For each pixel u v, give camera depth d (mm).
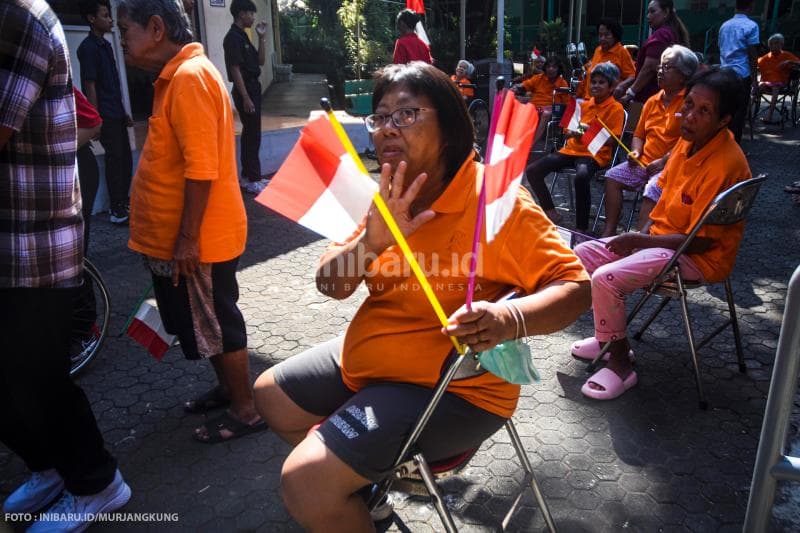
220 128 2281
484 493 2371
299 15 18719
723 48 7328
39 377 1978
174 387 3127
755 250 4922
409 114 1521
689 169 2924
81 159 3529
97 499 2234
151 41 2213
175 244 2320
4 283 1871
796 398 2934
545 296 1486
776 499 2383
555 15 20938
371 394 1592
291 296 4207
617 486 2402
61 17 6430
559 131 8516
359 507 1528
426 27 14234
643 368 3238
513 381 1480
